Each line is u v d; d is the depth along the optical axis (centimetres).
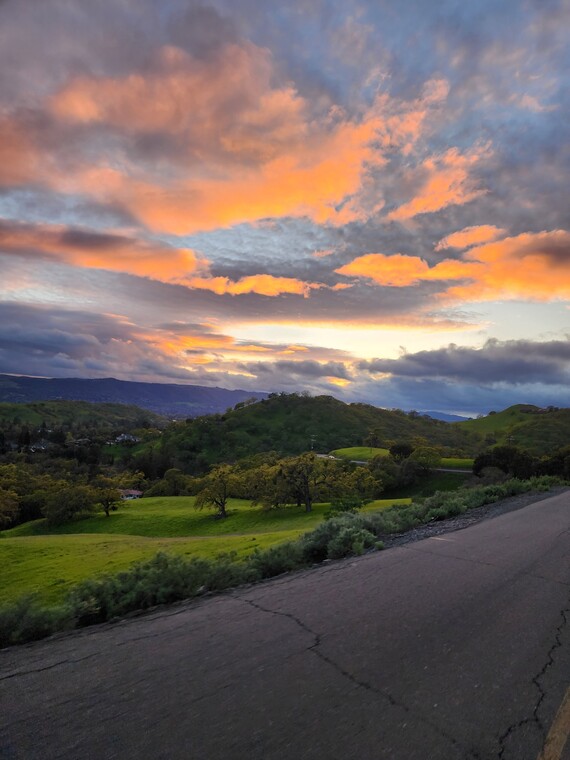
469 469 8075
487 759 246
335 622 461
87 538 4409
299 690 318
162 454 13538
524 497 1942
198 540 3444
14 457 13862
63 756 244
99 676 342
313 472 5828
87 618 560
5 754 246
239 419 19188
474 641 416
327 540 925
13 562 3025
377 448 13975
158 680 333
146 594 579
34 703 301
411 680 337
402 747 255
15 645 429
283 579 657
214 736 262
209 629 445
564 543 928
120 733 265
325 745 255
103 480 8094
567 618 484
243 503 7656
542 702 308
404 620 469
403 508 1569
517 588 599
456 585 607
